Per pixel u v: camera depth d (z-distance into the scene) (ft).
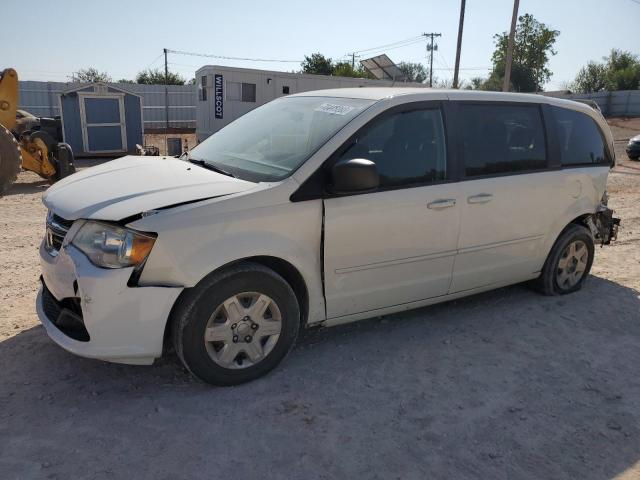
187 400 10.65
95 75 167.32
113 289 9.75
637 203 35.17
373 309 12.93
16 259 19.40
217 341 10.82
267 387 11.23
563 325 15.01
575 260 17.16
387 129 12.48
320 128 12.42
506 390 11.59
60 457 8.91
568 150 16.22
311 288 11.74
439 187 13.07
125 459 8.94
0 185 34.71
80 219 10.35
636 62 206.08
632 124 132.46
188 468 8.80
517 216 14.80
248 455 9.17
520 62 168.25
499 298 16.76
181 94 116.67
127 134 60.80
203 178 11.51
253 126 14.44
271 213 10.87
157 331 10.12
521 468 9.20
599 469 9.26
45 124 41.81
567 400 11.31
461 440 9.86
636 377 12.38
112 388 10.96
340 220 11.64
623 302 16.88
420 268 13.25
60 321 10.78
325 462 9.09
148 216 9.90
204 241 10.23
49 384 10.99
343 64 152.97
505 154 14.48
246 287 10.80
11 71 37.96
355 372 12.02
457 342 13.71
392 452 9.44
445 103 13.53
